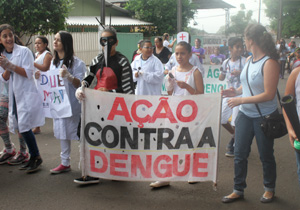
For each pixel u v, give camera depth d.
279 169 5.01
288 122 3.15
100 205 3.84
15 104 4.83
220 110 3.85
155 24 25.03
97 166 4.08
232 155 5.58
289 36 42.84
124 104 3.91
